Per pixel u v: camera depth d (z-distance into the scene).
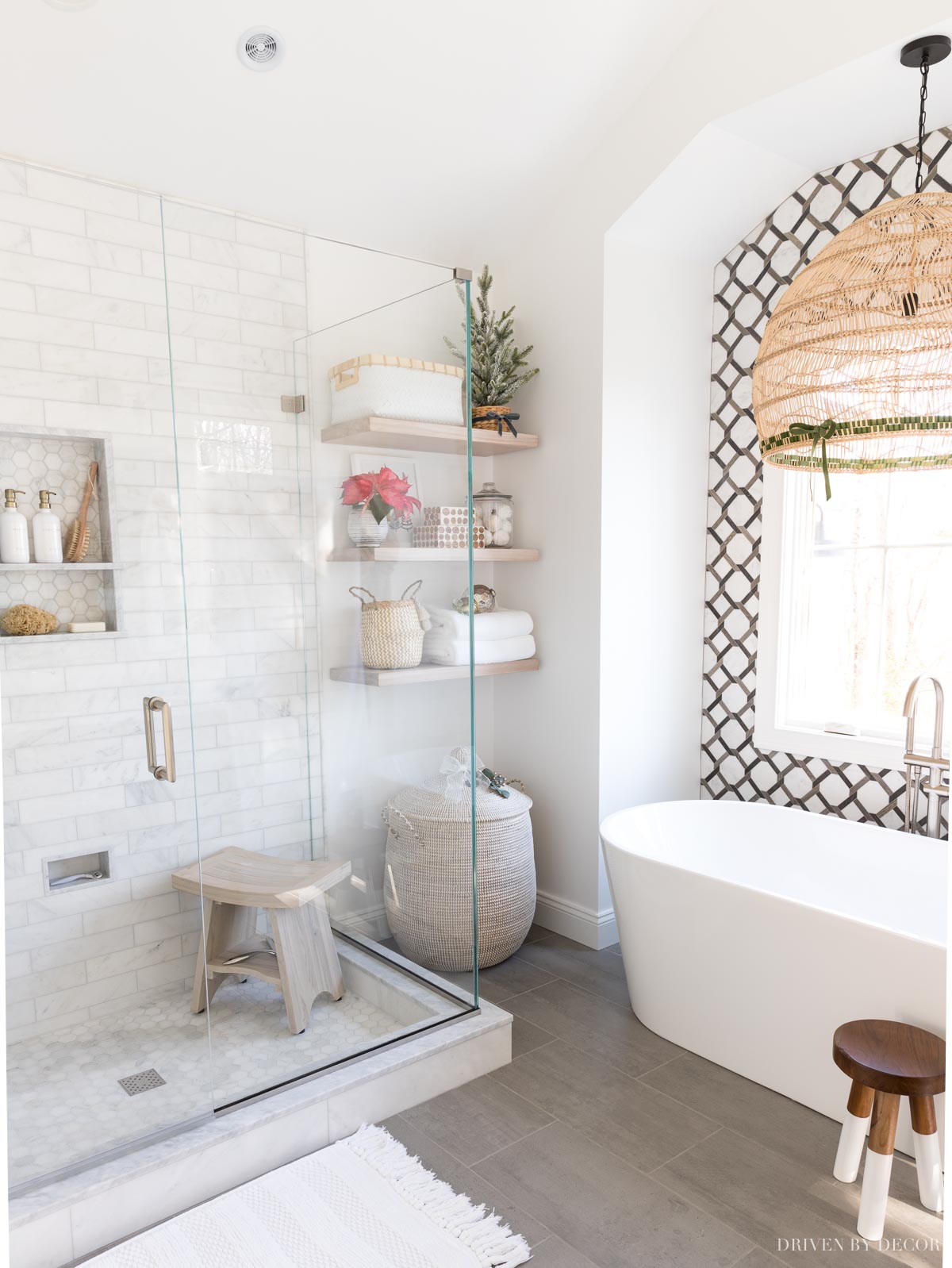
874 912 2.84
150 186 2.69
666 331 3.38
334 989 2.39
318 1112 2.22
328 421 2.41
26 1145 1.89
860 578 3.21
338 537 2.44
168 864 2.11
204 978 2.15
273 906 2.30
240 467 2.26
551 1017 2.86
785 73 2.56
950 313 1.90
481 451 3.56
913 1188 2.07
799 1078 2.36
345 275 2.46
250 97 2.55
